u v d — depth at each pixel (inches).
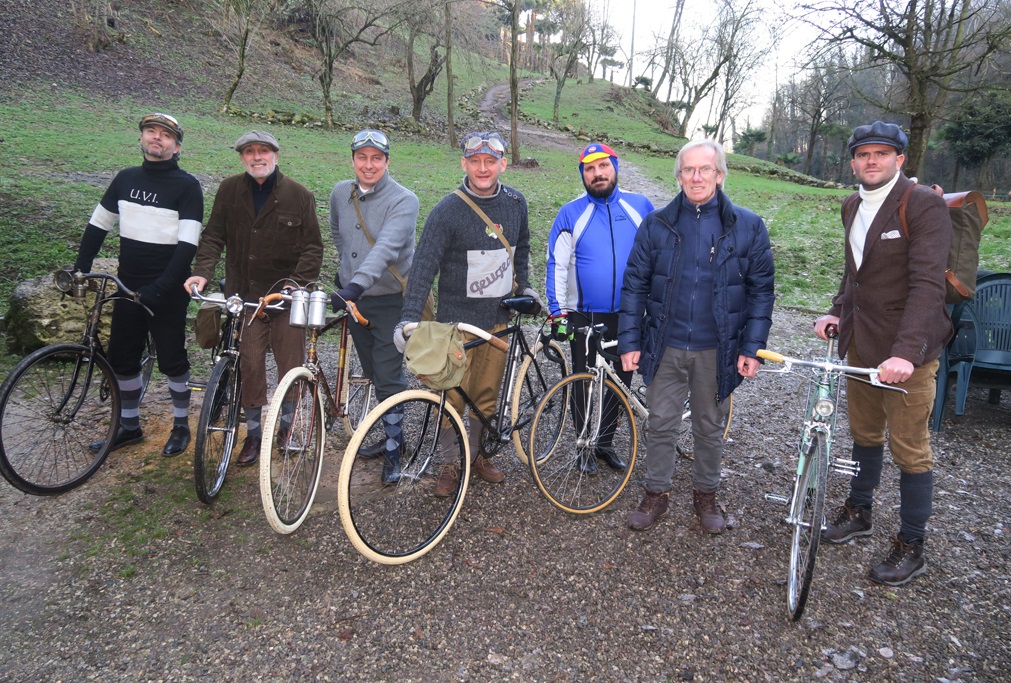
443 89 1585.9
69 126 643.5
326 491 145.3
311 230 149.7
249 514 133.8
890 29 549.6
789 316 319.9
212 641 100.7
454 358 118.6
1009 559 123.6
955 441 178.1
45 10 948.6
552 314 142.1
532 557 123.6
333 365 231.0
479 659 98.3
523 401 147.2
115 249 298.4
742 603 111.7
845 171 2245.3
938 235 107.9
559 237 150.8
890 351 116.7
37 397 136.3
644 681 94.7
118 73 898.7
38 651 97.4
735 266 123.3
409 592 113.0
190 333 245.9
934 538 130.4
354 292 130.9
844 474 159.5
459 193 137.3
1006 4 537.0
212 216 150.9
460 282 139.3
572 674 95.8
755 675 95.9
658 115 2101.4
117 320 150.1
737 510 142.0
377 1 1014.4
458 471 138.3
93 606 107.2
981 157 1499.8
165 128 145.1
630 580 117.3
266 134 141.6
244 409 152.6
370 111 1160.2
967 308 179.8
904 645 101.7
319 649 99.6
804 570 101.4
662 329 127.0
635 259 130.8
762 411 203.5
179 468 150.8
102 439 160.4
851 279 122.7
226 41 1147.9
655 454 133.6
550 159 1034.1
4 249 280.7
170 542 123.6
